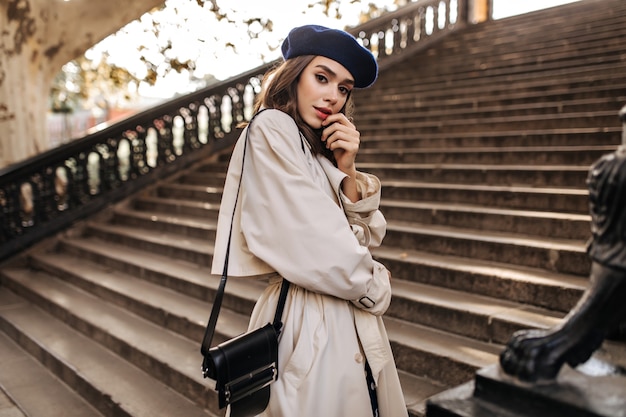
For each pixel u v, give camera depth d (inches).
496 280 140.2
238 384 61.6
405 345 125.6
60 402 147.9
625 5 413.4
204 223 252.8
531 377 40.4
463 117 287.0
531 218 163.3
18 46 283.3
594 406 36.7
